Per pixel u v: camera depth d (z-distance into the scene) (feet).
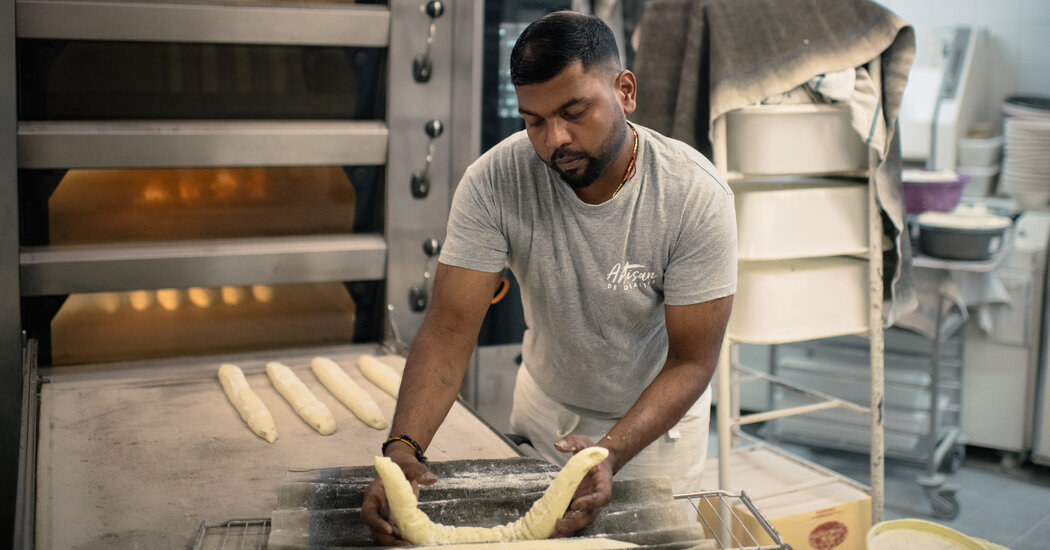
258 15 6.81
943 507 10.55
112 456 5.24
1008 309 11.34
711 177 4.65
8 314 6.64
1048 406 11.39
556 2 7.79
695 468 6.03
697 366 4.69
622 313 5.02
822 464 12.16
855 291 7.86
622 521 3.92
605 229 4.72
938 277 10.20
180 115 6.99
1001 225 10.10
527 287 5.17
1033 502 11.03
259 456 5.30
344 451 5.42
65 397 6.20
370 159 7.39
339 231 7.64
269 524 4.24
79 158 6.60
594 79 3.96
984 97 13.48
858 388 11.47
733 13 7.24
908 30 7.06
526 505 4.16
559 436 5.78
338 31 7.04
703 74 7.56
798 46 7.15
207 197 7.18
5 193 6.47
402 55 7.27
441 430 5.61
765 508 7.82
